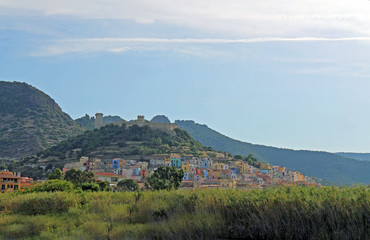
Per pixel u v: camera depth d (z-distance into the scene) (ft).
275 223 62.03
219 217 67.97
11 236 68.74
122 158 601.62
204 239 63.41
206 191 81.25
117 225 70.44
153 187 237.66
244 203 67.72
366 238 54.60
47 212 84.48
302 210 60.34
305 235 59.47
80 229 69.00
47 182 122.52
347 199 59.52
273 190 70.18
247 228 63.82
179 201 78.84
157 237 63.72
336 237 56.03
